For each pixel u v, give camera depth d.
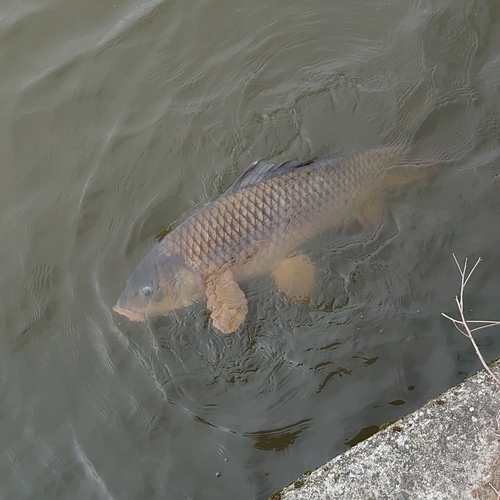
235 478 1.31
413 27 1.81
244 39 1.85
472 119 1.64
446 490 1.18
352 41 1.82
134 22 1.90
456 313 1.42
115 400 1.41
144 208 1.62
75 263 1.57
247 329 1.44
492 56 1.73
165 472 1.33
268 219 1.47
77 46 1.89
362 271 1.47
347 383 1.38
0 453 1.39
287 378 1.39
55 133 1.76
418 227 1.50
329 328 1.43
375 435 1.24
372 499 1.19
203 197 1.62
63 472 1.36
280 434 1.34
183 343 1.45
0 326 1.52
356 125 1.69
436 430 1.23
